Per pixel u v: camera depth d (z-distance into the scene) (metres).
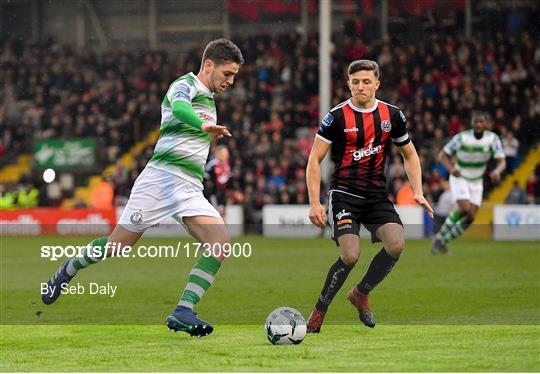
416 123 71.31
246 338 21.95
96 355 19.72
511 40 77.88
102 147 76.81
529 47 77.06
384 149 22.11
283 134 75.38
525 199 62.84
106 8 89.62
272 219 62.78
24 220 66.12
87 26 90.00
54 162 75.19
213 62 20.61
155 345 21.08
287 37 82.38
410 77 77.12
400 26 81.88
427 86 74.25
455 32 81.00
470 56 77.00
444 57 77.12
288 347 20.36
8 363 18.80
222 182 47.59
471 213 44.78
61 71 86.19
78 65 86.81
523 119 72.31
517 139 71.75
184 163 20.97
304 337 21.20
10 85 86.44
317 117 75.62
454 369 17.47
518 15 79.75
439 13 81.38
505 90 74.00
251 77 80.44
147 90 84.12
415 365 17.89
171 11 88.56
